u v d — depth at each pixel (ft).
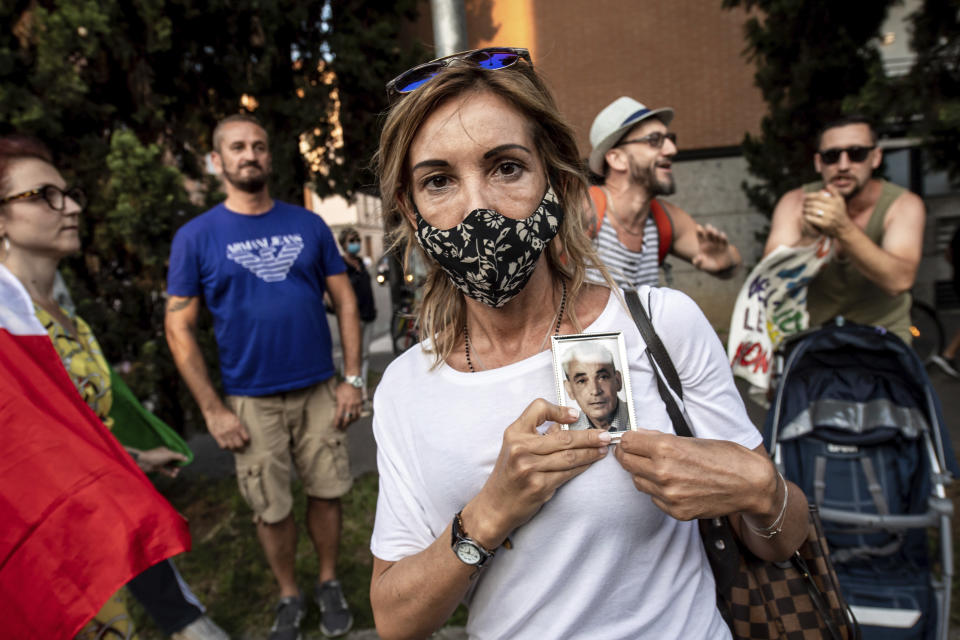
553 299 3.58
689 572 3.40
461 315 3.71
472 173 3.15
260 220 8.86
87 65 12.35
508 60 3.30
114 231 12.16
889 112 12.14
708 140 26.68
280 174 14.58
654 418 3.24
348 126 15.57
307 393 9.18
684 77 26.43
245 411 8.83
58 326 6.04
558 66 27.02
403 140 3.24
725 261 8.48
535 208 3.24
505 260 3.16
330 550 9.39
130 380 12.60
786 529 3.31
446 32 8.64
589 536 3.11
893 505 6.90
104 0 11.35
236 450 8.93
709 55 26.11
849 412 7.07
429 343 3.71
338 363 25.36
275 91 14.84
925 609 6.56
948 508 6.37
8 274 5.37
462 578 3.07
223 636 5.25
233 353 8.75
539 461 2.82
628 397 3.10
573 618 3.15
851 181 8.20
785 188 16.05
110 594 4.42
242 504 13.47
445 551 3.10
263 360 8.73
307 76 15.11
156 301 13.41
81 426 4.86
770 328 8.02
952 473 6.68
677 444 2.83
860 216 8.61
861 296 8.55
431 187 3.26
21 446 4.48
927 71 11.85
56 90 11.27
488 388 3.33
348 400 9.41
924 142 12.44
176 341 8.67
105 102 12.75
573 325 3.48
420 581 3.16
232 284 8.59
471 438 3.28
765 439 7.43
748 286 8.23
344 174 15.89
